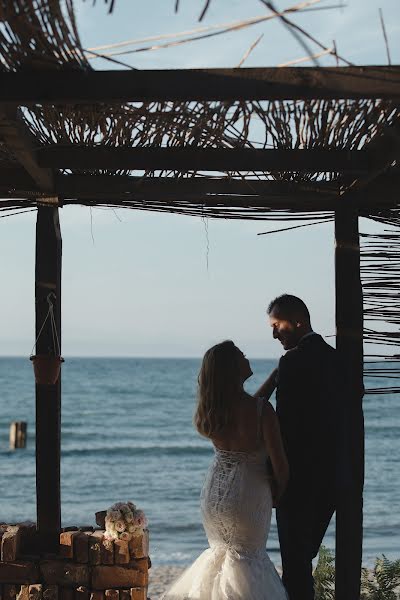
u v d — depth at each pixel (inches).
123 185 171.0
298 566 157.6
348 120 133.0
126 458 1278.3
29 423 1780.3
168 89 108.7
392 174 169.6
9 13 96.7
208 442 1450.5
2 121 124.3
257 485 150.7
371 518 814.5
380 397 2223.2
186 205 179.0
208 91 108.7
